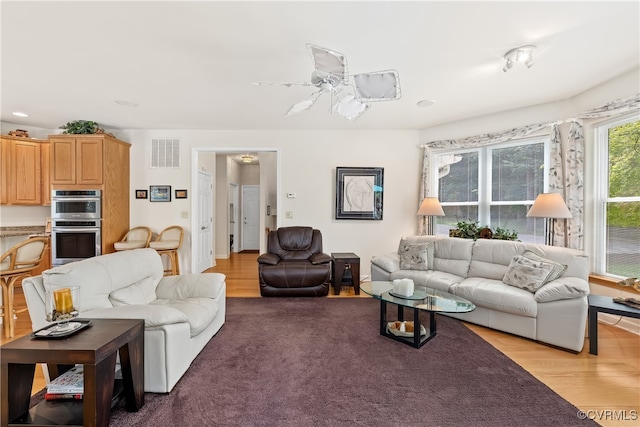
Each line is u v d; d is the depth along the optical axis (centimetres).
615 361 229
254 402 178
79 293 165
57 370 175
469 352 242
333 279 411
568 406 176
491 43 222
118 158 441
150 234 452
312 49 190
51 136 401
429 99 341
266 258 404
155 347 183
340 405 176
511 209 396
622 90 280
